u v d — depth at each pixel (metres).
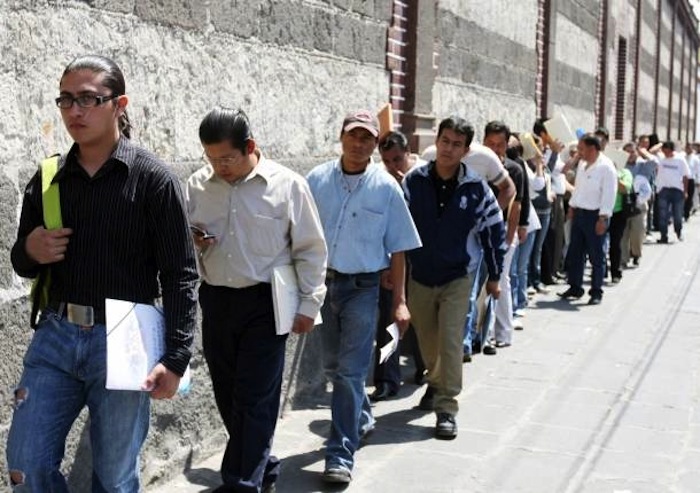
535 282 11.23
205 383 5.39
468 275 5.77
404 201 5.16
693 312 10.28
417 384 7.04
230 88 5.54
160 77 4.89
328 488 4.95
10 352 3.96
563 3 14.74
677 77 39.66
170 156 4.99
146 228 3.28
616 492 4.98
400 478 5.13
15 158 3.96
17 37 3.95
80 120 3.16
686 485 5.10
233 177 4.27
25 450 3.18
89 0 4.36
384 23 7.85
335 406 5.03
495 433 5.92
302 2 6.37
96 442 3.30
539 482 5.11
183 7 5.06
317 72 6.64
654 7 28.98
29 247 3.21
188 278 3.32
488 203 5.74
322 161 6.73
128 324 3.21
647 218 18.69
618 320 9.72
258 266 4.32
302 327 4.39
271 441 4.40
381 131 6.73
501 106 11.64
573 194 10.79
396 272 5.22
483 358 7.90
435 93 9.31
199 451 5.36
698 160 23.44
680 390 7.01
